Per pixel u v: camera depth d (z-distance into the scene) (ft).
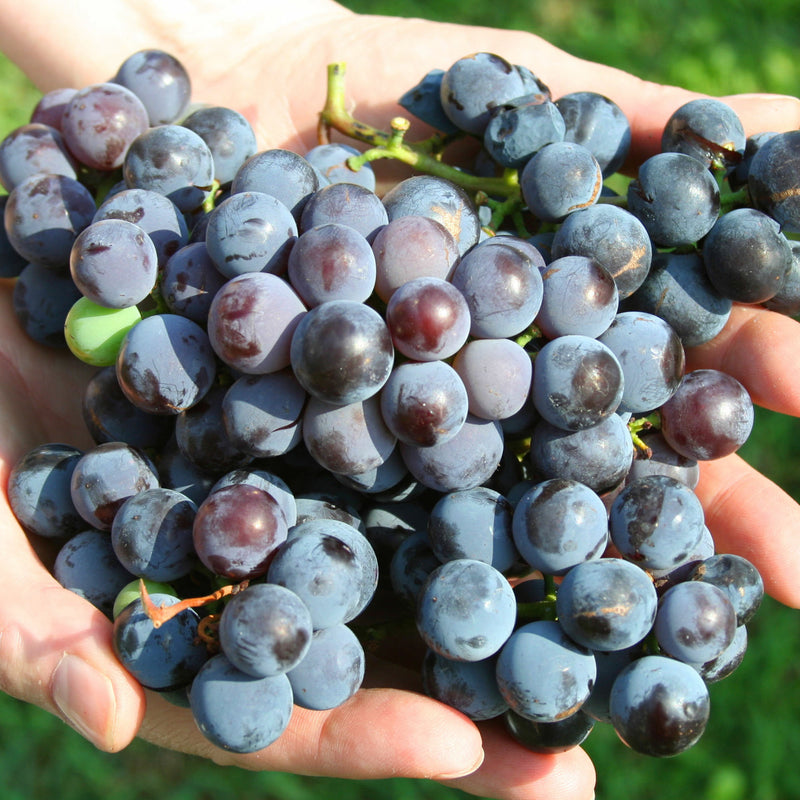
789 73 1.83
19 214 0.75
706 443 0.72
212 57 1.11
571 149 0.74
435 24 1.08
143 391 0.63
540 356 0.63
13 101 1.65
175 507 0.63
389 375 0.61
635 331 0.67
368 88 1.07
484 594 0.61
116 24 1.11
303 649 0.57
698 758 1.21
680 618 0.61
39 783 1.19
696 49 1.83
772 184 0.72
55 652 0.64
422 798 1.19
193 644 0.62
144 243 0.65
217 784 1.21
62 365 0.88
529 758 0.72
